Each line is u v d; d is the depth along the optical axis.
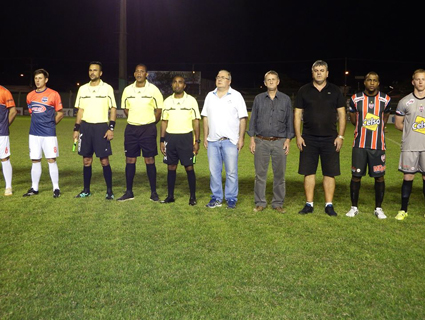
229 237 4.27
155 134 5.97
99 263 3.55
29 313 2.74
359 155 5.21
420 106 5.09
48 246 3.94
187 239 4.20
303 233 4.45
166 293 3.03
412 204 5.90
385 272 3.45
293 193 6.60
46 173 7.98
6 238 4.15
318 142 5.27
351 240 4.23
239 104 5.54
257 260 3.66
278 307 2.86
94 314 2.74
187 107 5.68
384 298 3.02
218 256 3.74
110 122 5.99
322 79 5.16
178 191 6.65
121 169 8.67
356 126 5.26
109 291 3.05
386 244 4.12
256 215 5.19
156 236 4.29
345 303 2.94
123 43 31.45
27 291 3.04
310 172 5.34
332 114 5.23
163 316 2.73
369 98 5.14
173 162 5.78
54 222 4.74
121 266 3.49
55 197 6.04
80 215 5.06
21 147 11.94
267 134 5.42
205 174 8.22
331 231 4.53
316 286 3.18
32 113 6.06
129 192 5.99
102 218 4.95
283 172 5.47
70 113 34.75
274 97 5.41
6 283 3.16
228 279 3.27
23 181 7.19
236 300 2.95
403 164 5.22
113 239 4.17
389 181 7.64
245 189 6.89
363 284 3.23
